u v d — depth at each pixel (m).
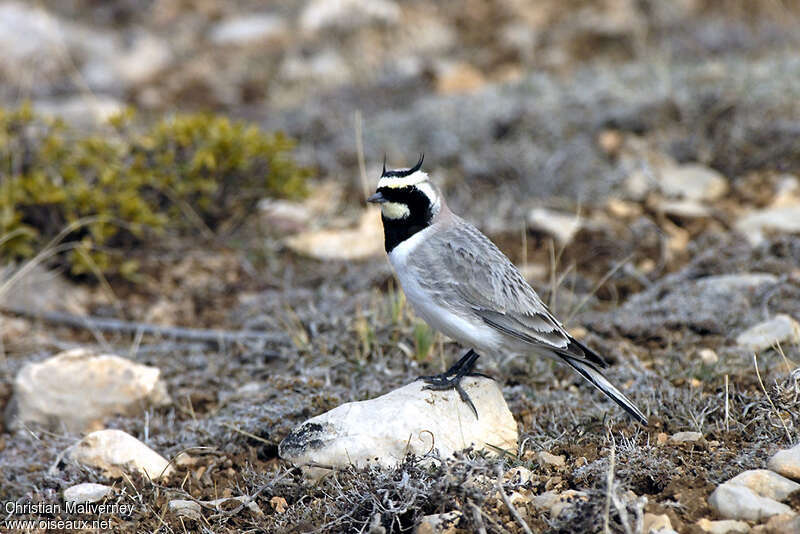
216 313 12.89
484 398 8.95
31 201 12.98
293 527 7.79
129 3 25.92
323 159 17.16
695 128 16.25
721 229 13.98
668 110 16.53
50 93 21.31
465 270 8.93
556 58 20.98
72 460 9.20
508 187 15.59
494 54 21.75
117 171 13.70
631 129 16.53
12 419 10.50
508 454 8.52
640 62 18.91
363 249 14.37
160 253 14.25
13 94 20.98
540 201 15.24
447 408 8.75
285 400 9.98
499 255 9.16
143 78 22.58
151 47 23.67
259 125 19.14
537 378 10.23
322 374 10.52
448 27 23.67
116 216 13.36
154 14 25.88
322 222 15.50
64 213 13.23
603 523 7.00
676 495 7.48
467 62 21.52
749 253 12.77
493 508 7.50
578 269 13.34
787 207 14.21
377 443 8.43
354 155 17.09
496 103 17.50
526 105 17.19
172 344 11.88
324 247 14.44
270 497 8.49
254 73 22.41
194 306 13.10
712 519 7.20
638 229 13.95
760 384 9.16
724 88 16.66
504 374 10.36
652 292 12.24
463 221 9.45
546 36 22.31
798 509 7.23
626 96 17.12
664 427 8.92
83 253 12.92
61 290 13.25
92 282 13.55
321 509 8.00
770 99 16.39
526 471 8.06
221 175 14.15
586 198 15.21
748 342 10.55
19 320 12.61
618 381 10.09
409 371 10.45
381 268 13.32
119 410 10.41
